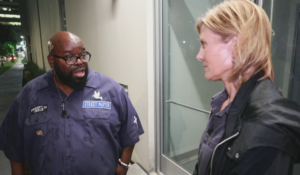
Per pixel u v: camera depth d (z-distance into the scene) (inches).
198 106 72.6
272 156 17.5
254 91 20.8
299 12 44.4
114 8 100.1
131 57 91.6
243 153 18.4
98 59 126.9
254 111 19.4
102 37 117.5
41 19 428.5
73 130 43.4
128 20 90.0
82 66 42.9
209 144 24.7
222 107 28.0
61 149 42.3
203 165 24.9
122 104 50.7
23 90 46.9
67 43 41.1
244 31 20.8
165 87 86.1
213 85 65.7
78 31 157.8
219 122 25.0
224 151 21.0
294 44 46.3
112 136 47.3
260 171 18.0
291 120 17.1
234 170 19.3
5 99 301.1
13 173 47.9
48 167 42.0
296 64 46.7
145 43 80.9
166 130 89.8
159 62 83.0
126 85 98.7
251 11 21.4
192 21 69.7
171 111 86.6
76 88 44.3
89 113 45.1
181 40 76.0
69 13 174.4
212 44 23.8
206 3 63.2
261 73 21.9
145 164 93.6
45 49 416.8
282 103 18.6
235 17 21.6
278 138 17.0
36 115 43.8
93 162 43.9
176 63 80.4
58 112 44.1
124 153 53.6
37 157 42.7
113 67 109.0
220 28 22.2
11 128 46.1
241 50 21.2
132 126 52.7
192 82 73.7
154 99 86.6
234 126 20.7
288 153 17.0
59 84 45.8
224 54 23.2
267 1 47.4
